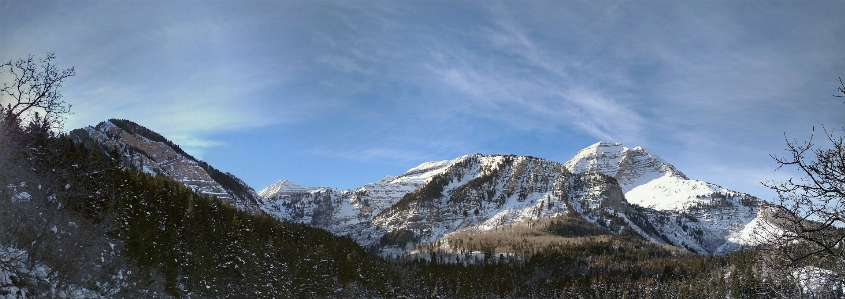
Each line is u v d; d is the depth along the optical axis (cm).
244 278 8431
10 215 3278
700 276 14175
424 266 17162
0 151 3108
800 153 1366
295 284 9625
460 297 15338
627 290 15950
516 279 18050
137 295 5194
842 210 1330
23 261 3189
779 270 1498
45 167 4159
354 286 10906
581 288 16400
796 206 1380
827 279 1417
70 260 3697
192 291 7194
